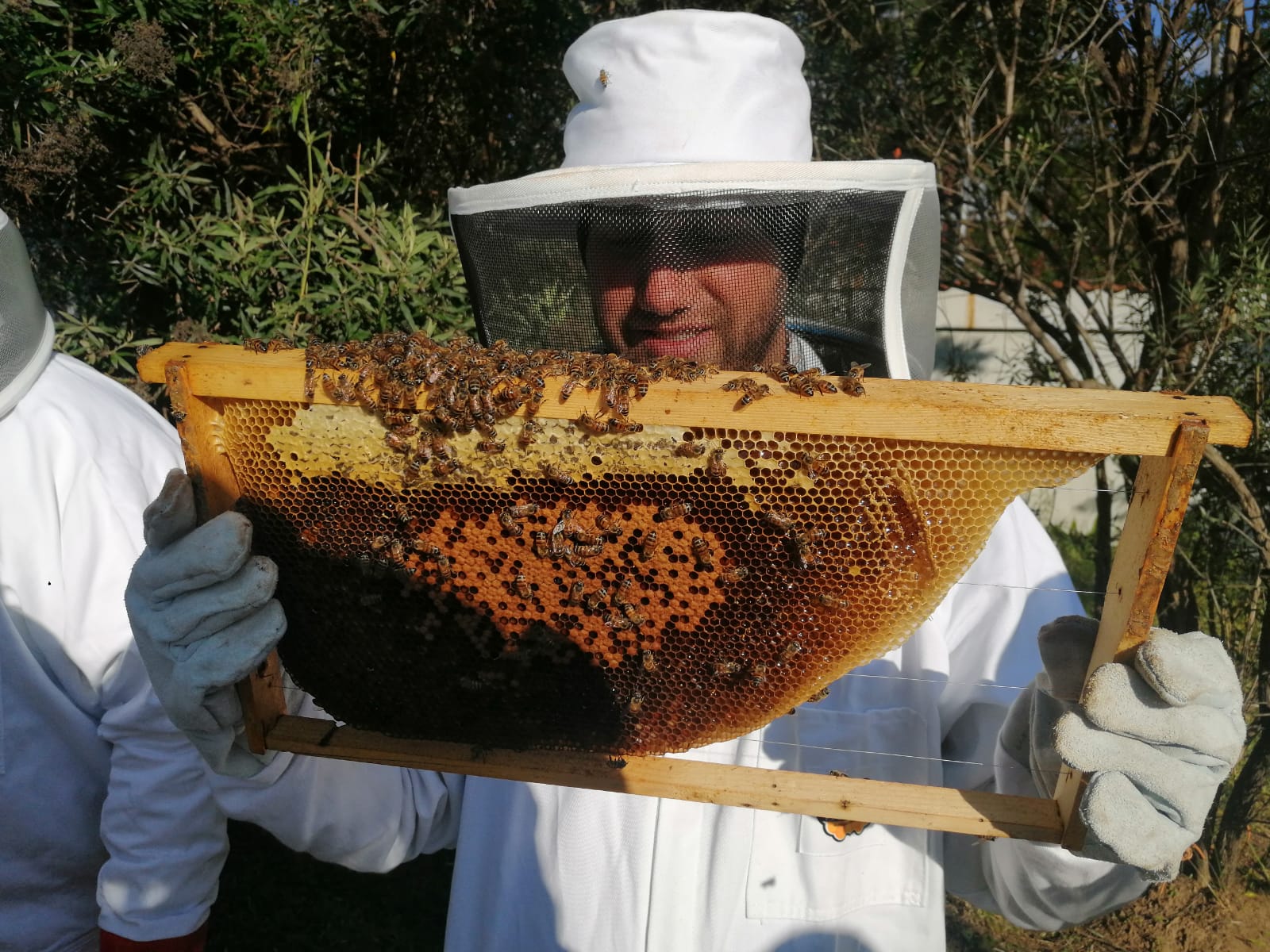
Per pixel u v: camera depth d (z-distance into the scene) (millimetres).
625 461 458
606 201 567
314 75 1418
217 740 507
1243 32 1282
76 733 648
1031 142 1464
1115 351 1532
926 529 444
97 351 1256
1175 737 422
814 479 447
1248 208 1441
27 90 1113
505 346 484
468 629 504
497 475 471
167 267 1228
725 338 609
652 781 499
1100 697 424
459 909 637
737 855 590
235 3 1264
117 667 612
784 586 471
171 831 612
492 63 1545
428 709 520
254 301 1215
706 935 592
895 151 1573
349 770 625
